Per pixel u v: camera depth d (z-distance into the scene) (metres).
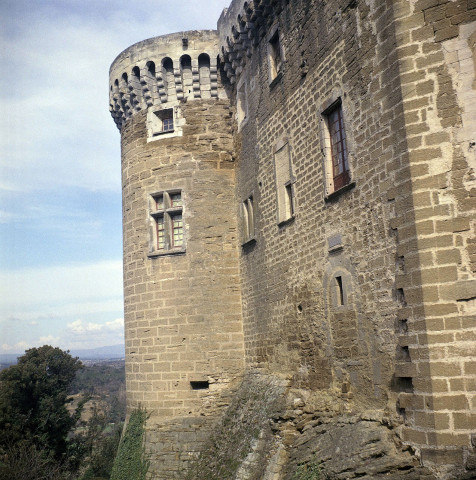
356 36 12.69
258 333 18.52
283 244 16.66
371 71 12.02
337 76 13.56
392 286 11.19
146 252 21.05
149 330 20.47
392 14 11.20
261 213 18.41
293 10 16.11
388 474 10.19
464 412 9.60
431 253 10.18
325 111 14.27
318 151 14.55
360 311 12.38
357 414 12.02
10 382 37.81
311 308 14.78
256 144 18.94
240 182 20.52
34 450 34.59
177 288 20.30
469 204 10.08
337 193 13.42
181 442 18.97
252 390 17.44
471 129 10.23
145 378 20.23
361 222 12.41
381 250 11.59
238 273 20.48
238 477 14.18
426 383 9.95
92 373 120.81
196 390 19.59
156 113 21.97
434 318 9.99
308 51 15.18
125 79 22.59
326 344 13.91
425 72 10.67
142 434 19.61
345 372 12.97
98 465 36.72
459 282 9.93
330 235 13.82
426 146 10.49
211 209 20.78
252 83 19.38
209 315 20.03
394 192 11.11
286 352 16.28
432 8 10.74
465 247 10.02
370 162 12.02
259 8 17.92
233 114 21.44
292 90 16.16
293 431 13.90
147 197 21.41
